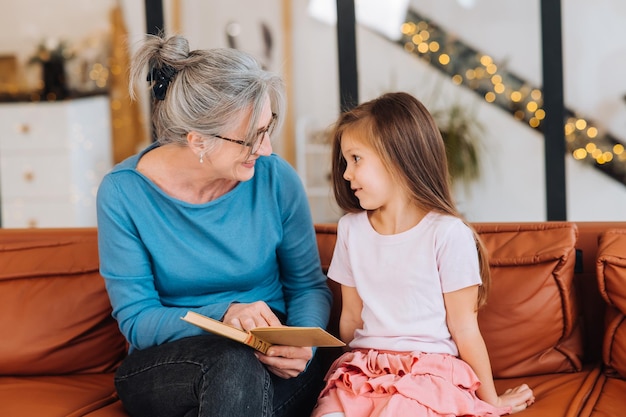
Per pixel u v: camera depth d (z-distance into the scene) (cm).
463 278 151
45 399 167
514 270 174
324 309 169
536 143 478
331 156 172
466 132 470
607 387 163
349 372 151
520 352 172
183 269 161
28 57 543
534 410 150
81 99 496
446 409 140
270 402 141
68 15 536
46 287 191
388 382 144
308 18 527
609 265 166
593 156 465
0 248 201
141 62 153
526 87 480
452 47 494
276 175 169
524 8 478
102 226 161
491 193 485
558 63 258
